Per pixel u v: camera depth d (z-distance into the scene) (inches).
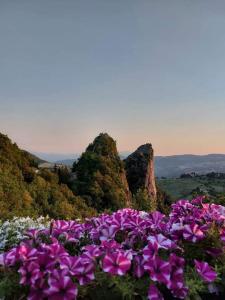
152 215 219.1
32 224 308.5
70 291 159.8
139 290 170.9
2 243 256.8
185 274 177.9
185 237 192.5
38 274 162.1
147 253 177.5
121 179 2655.0
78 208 1935.3
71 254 215.0
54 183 2038.6
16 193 1418.6
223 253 193.2
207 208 227.9
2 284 165.0
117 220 212.4
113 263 166.7
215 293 181.9
